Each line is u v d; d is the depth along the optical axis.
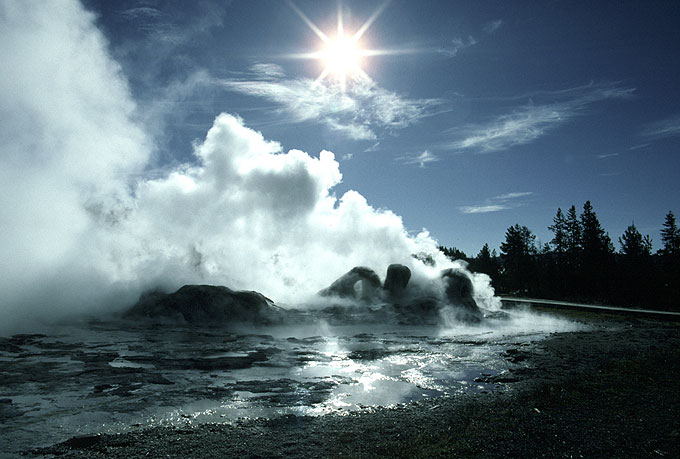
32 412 10.88
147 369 15.48
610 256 78.62
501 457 8.05
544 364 17.44
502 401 12.12
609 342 23.14
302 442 9.13
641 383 13.70
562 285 82.38
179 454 8.45
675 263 72.44
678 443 8.64
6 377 13.96
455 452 8.30
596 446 8.53
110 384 13.45
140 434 9.46
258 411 11.30
